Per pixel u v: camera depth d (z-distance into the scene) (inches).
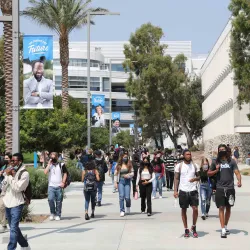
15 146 501.7
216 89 2945.4
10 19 510.0
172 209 706.2
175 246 428.1
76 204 789.2
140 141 3592.5
